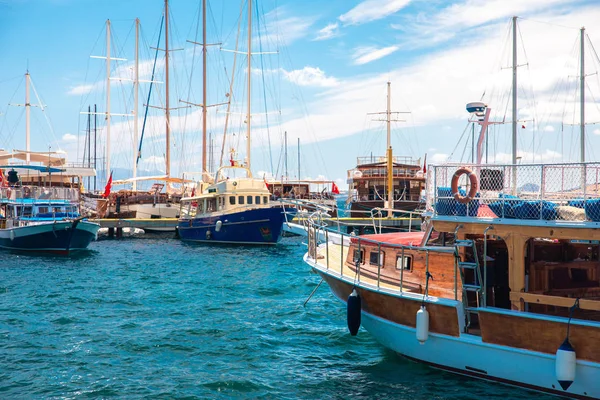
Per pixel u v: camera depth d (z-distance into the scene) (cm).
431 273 1130
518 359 992
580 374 916
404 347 1188
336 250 1623
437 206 1127
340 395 1058
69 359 1269
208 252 3519
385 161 4931
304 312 1723
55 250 3366
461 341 1059
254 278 2431
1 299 1948
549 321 939
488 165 1080
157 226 4916
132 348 1353
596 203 929
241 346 1370
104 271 2678
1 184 3962
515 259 1012
